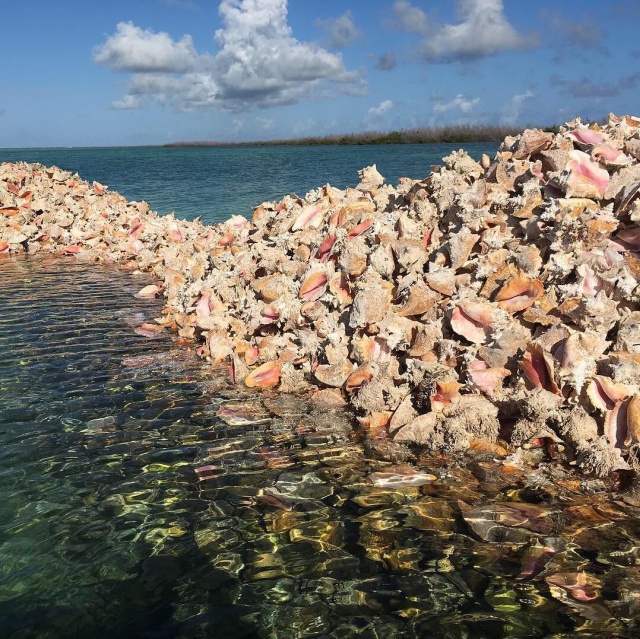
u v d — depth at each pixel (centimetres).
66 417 258
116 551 174
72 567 168
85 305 455
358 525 184
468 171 368
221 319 358
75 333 380
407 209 363
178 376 308
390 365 267
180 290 424
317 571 165
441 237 329
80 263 667
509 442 225
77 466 219
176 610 153
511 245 294
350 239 332
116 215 827
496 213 318
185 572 166
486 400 233
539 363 229
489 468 214
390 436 240
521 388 228
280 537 179
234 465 220
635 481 197
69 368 317
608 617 148
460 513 188
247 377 296
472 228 308
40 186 881
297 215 428
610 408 215
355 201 412
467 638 143
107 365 323
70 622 150
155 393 285
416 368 254
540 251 283
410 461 221
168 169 2873
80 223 785
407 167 2131
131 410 266
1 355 337
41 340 365
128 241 721
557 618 148
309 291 341
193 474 214
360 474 212
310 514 190
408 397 251
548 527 180
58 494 202
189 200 1315
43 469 217
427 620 149
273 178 1969
